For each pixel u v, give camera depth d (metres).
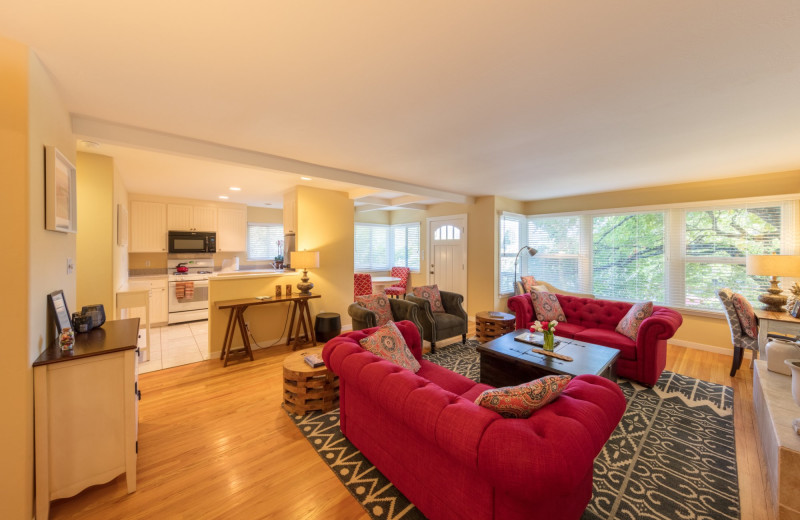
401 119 2.26
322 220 4.91
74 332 1.99
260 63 1.59
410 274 7.47
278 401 2.78
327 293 4.97
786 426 1.70
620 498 1.72
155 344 4.39
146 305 3.72
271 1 1.17
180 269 5.84
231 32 1.35
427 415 1.36
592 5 1.19
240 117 2.22
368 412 1.94
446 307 4.73
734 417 2.57
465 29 1.33
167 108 2.08
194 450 2.11
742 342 3.37
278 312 4.45
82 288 3.13
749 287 3.98
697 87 1.81
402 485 1.68
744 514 1.61
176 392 2.95
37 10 1.20
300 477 1.87
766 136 2.57
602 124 2.35
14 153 1.40
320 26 1.31
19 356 1.42
